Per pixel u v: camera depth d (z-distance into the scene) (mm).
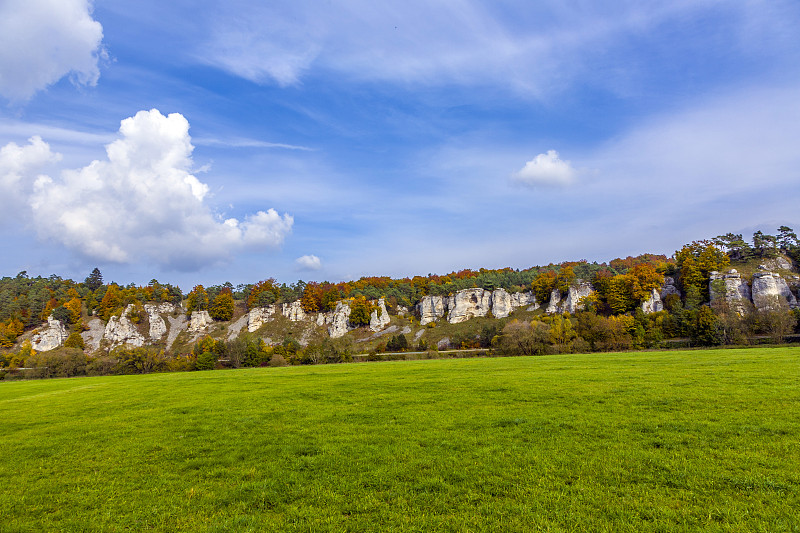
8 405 32031
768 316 85375
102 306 176375
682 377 27406
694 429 15148
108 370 111812
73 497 12164
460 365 48188
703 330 89438
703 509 9422
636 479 11266
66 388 45031
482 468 12531
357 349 136125
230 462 14453
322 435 17125
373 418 19781
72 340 154875
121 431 19766
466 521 9492
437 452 14203
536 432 15852
